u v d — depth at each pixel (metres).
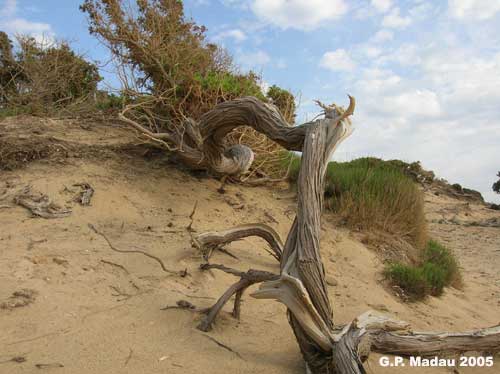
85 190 5.52
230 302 4.32
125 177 6.05
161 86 6.68
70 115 7.98
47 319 3.40
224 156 6.14
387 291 5.69
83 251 4.45
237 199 6.60
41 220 4.88
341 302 4.99
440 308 5.68
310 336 3.10
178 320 3.71
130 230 5.09
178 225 5.42
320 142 3.62
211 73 7.02
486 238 13.99
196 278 4.54
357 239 6.88
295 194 7.46
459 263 9.58
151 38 6.49
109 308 3.70
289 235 3.54
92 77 9.36
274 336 3.80
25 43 9.34
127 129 7.40
